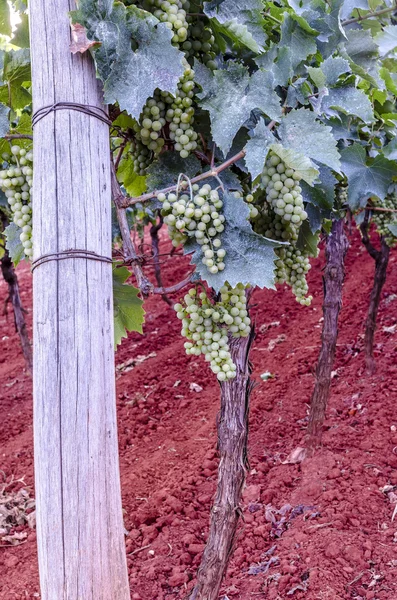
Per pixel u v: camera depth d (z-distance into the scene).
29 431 5.56
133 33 1.62
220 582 2.32
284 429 4.72
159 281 7.19
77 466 1.51
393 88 2.94
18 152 1.84
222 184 1.74
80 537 1.51
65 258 1.53
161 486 4.17
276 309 7.47
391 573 2.90
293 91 1.98
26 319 9.24
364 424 4.47
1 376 7.18
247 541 3.35
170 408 5.55
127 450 4.87
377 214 4.32
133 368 6.70
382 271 5.10
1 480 4.65
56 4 1.56
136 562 3.34
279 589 2.88
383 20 3.40
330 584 2.84
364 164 2.66
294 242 2.21
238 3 1.94
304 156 1.62
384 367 5.27
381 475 3.80
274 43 2.03
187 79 1.79
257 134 1.73
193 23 1.94
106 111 1.65
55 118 1.55
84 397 1.53
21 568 3.42
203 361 6.48
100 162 1.60
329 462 4.02
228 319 1.79
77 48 1.54
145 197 1.77
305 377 5.48
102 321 1.58
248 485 3.97
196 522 3.64
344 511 3.42
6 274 6.50
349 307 6.89
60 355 1.52
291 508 3.63
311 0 2.23
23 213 1.88
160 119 1.86
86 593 1.51
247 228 1.69
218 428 2.32
